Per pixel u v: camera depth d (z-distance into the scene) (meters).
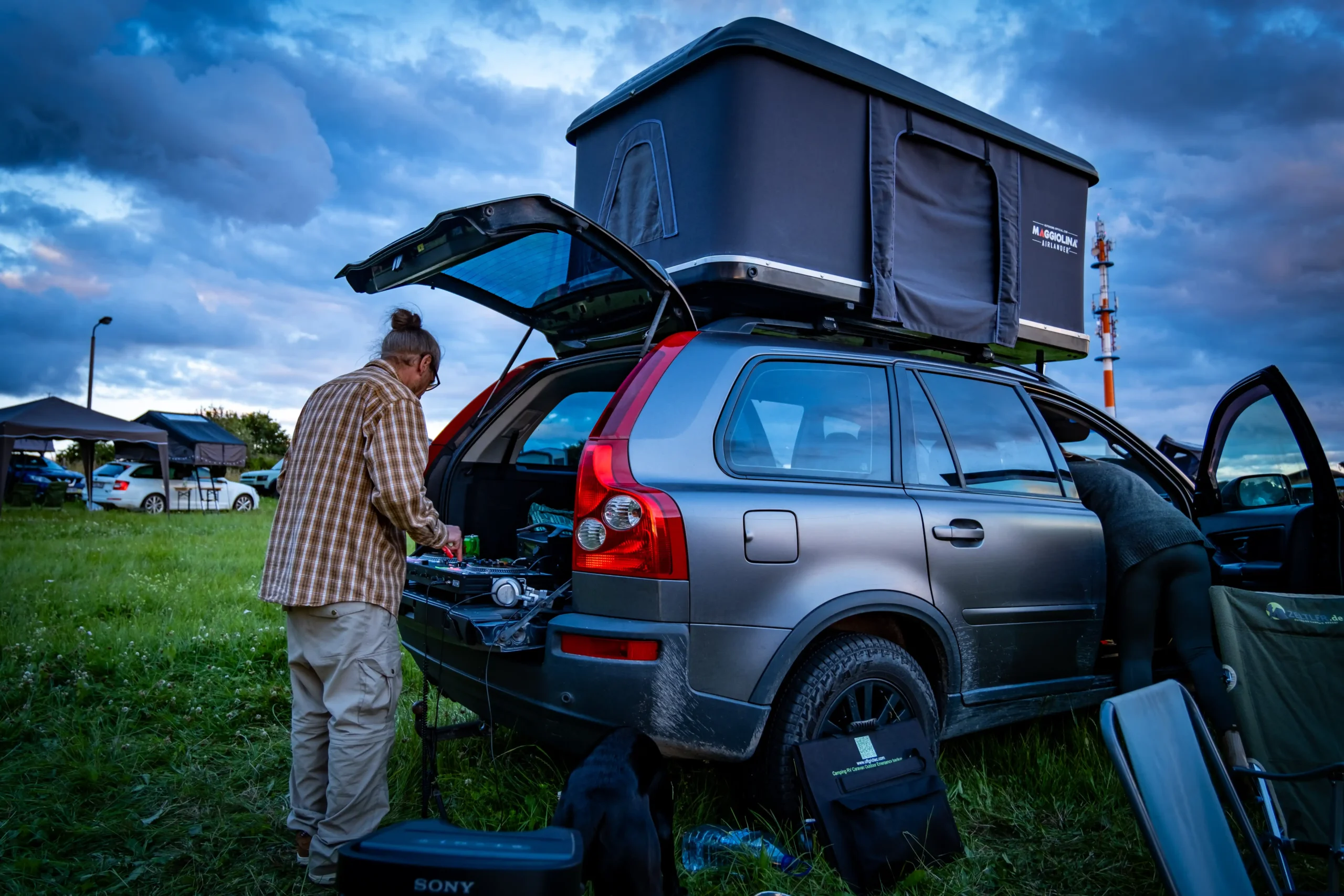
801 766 2.53
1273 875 2.32
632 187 3.54
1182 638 3.43
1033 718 3.39
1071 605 3.38
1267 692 2.77
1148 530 3.50
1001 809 3.07
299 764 2.65
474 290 3.46
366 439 2.53
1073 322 4.25
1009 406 3.55
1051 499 3.51
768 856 2.45
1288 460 3.83
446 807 2.96
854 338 3.46
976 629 3.06
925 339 3.63
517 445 3.79
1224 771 2.34
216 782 3.26
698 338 2.83
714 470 2.62
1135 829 2.89
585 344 3.70
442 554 3.34
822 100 3.29
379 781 2.58
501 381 3.74
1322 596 2.76
